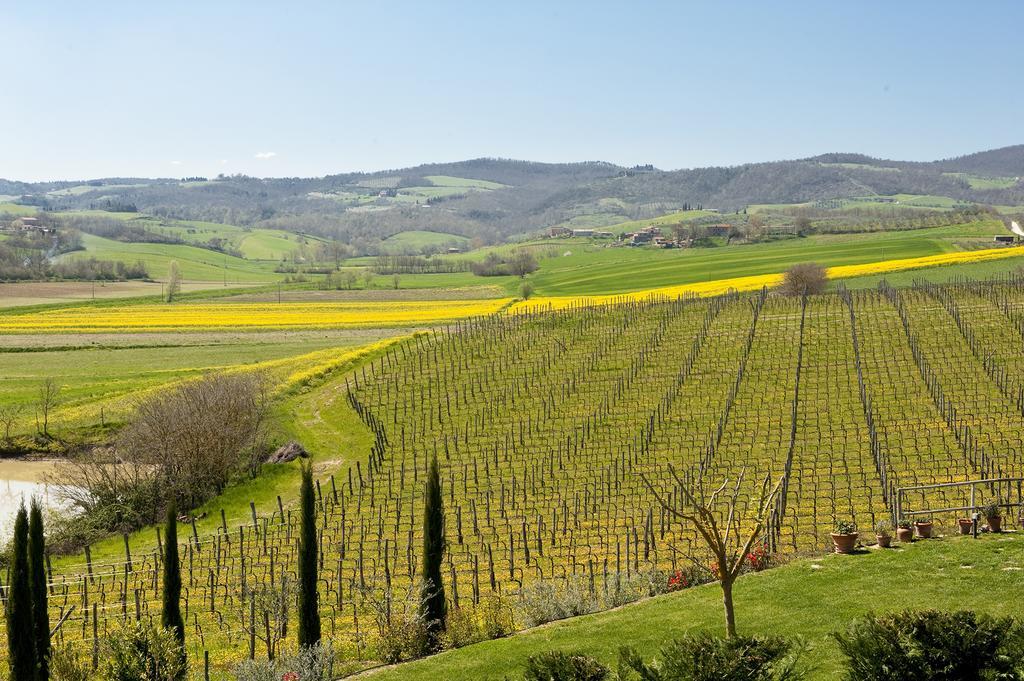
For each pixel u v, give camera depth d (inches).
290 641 1358.3
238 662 1171.3
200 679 1205.7
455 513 2128.4
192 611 1589.6
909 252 6505.9
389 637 1160.8
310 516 1216.8
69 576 1923.0
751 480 2155.5
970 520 1262.3
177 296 6633.9
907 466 2139.5
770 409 2674.7
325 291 6968.5
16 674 1051.3
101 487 2524.6
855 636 739.4
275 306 5954.7
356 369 3501.5
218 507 2503.7
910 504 1834.4
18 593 1056.2
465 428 2778.1
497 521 2026.3
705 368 3090.6
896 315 3481.8
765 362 3088.1
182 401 2778.1
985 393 2630.4
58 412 3179.1
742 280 5408.5
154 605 1660.9
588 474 2330.2
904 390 2716.5
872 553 1213.7
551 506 2108.8
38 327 4980.3
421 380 3243.1
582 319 3796.8
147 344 4488.2
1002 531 1262.3
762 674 726.5
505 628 1184.2
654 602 1157.1
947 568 1111.0
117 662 1055.6
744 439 2468.0
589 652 992.9
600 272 7180.1
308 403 3196.4
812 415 2591.0
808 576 1145.4
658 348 3339.1
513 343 3550.7
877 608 995.9
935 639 713.6
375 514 2181.3
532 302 5300.2
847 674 746.8
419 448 2672.2
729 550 1574.8
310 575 1208.8
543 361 3312.0
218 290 7165.4
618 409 2800.2
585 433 2637.8
